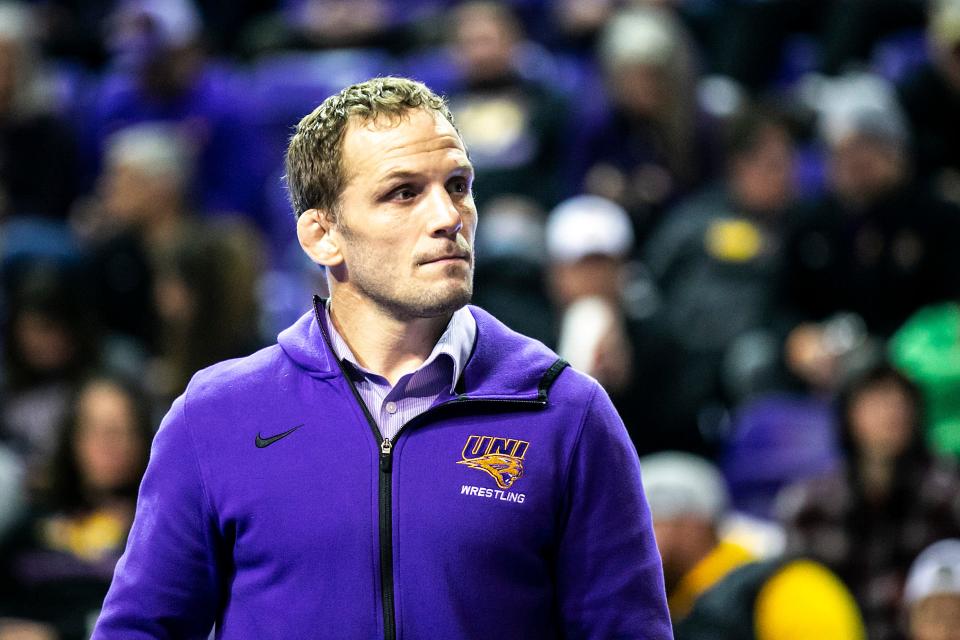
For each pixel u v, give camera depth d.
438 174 6.05
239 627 6.07
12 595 13.73
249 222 23.38
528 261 17.94
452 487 5.97
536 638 6.05
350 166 6.10
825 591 13.38
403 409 6.17
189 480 6.17
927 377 16.33
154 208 19.89
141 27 23.03
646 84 21.06
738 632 13.14
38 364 17.05
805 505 14.61
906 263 18.69
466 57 23.22
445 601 5.89
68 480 14.52
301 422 6.12
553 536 6.07
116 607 6.20
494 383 6.16
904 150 19.34
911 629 13.38
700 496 13.83
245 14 29.06
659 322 17.47
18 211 22.70
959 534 14.37
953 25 21.34
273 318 19.92
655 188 20.92
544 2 26.89
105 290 19.39
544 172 22.36
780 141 19.78
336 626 5.91
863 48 24.48
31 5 28.55
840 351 17.25
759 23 25.12
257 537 6.03
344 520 5.95
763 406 16.80
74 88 26.08
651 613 6.12
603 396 6.25
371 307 6.22
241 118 23.48
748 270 19.08
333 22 26.78
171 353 17.00
